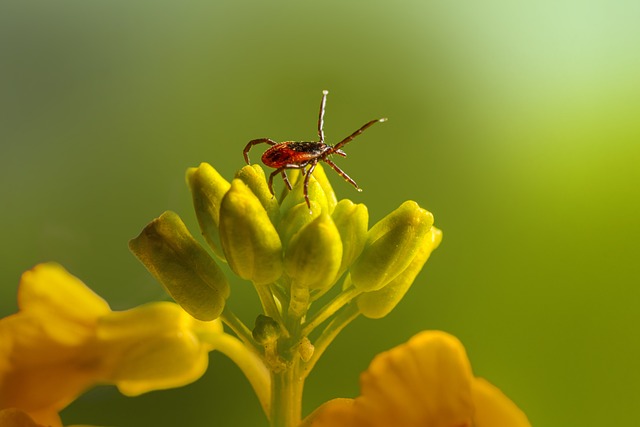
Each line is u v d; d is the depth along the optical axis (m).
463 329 0.17
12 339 0.13
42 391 0.13
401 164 0.18
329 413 0.12
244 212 0.12
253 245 0.12
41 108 0.18
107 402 0.16
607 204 0.17
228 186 0.13
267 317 0.12
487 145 0.18
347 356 0.16
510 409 0.12
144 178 0.18
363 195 0.18
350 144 0.18
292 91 0.18
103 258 0.18
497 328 0.17
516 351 0.17
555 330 0.16
